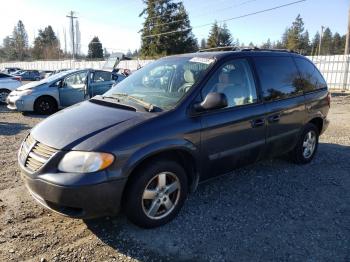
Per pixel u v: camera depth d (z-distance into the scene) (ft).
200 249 11.19
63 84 38.04
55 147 10.96
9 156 20.49
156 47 197.98
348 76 73.05
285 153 17.93
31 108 36.70
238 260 10.70
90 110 13.12
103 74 38.55
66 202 10.52
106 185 10.66
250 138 14.83
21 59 346.33
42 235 11.80
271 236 12.00
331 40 310.45
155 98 13.46
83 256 10.76
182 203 12.92
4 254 10.74
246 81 15.05
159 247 11.25
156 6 198.49
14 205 13.85
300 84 17.93
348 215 13.60
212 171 13.80
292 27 253.03
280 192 15.56
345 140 25.55
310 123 19.06
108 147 10.76
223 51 15.57
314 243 11.64
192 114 12.78
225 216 13.26
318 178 17.34
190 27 194.70
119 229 12.24
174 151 12.44
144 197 11.74
